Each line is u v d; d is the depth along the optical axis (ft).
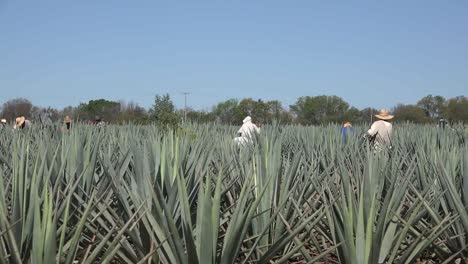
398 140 31.40
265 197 13.25
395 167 15.46
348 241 10.53
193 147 17.72
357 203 12.17
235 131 47.78
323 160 19.84
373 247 10.63
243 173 15.64
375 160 12.48
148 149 14.88
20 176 10.71
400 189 13.05
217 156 20.57
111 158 17.71
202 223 9.89
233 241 10.16
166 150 14.24
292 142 30.45
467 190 14.69
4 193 12.75
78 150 15.37
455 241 13.99
